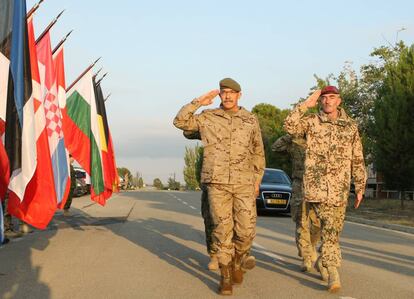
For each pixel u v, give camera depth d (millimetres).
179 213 18109
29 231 11578
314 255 7570
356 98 32312
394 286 6641
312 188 6324
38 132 8055
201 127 6309
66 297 5805
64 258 8273
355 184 6516
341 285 6629
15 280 6633
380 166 22109
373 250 10117
